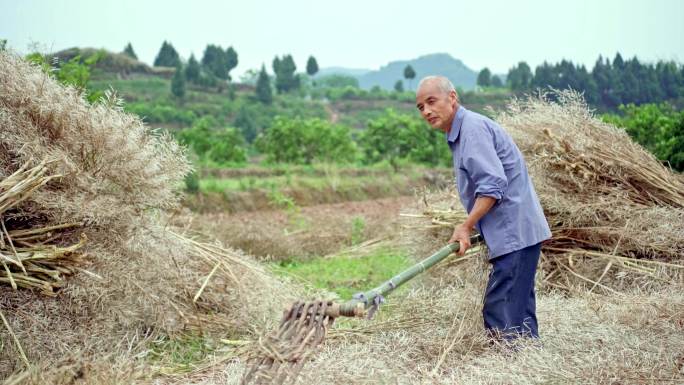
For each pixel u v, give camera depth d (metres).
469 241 4.80
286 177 25.64
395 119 36.91
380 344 4.80
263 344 3.73
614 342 4.61
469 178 4.93
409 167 33.12
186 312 5.66
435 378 4.12
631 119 15.23
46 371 4.30
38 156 5.05
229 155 36.12
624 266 6.69
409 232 7.62
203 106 70.69
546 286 6.78
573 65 61.66
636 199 7.20
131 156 5.35
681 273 6.52
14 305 4.83
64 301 4.97
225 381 4.30
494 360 4.37
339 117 84.56
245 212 20.00
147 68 77.81
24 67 5.36
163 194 5.59
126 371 4.26
